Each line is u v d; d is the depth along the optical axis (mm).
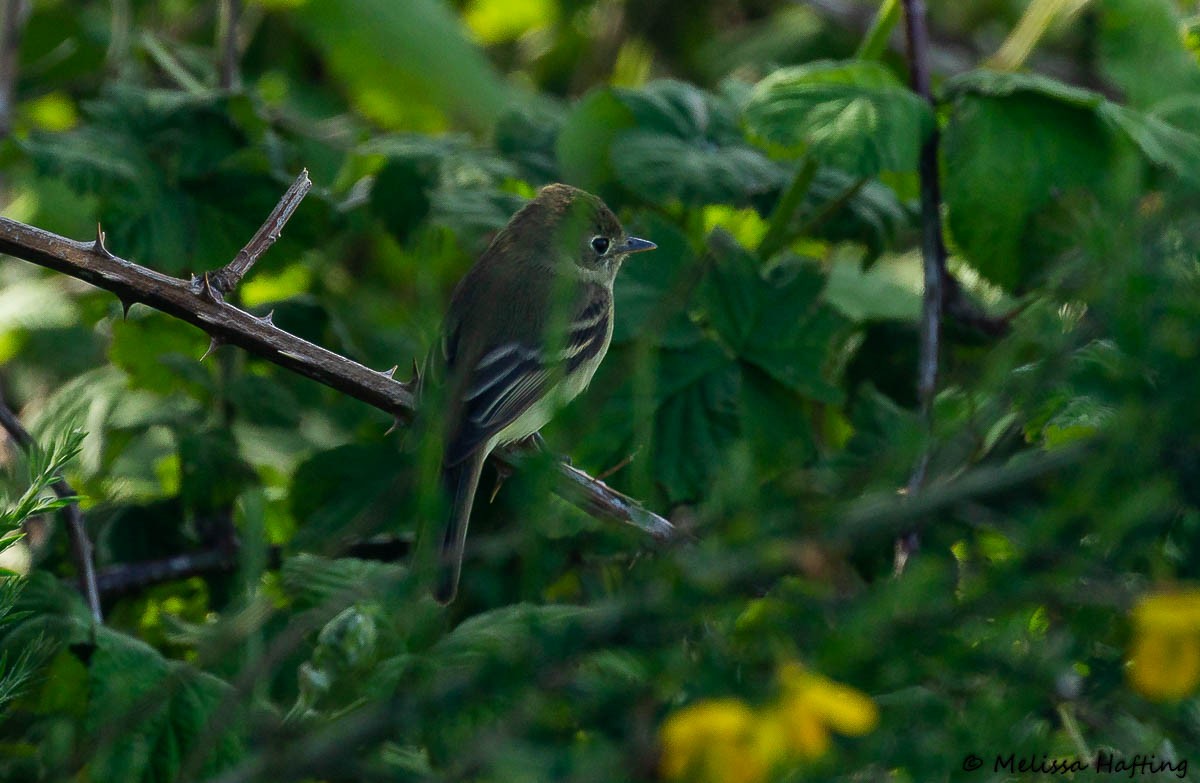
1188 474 3781
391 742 4875
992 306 9891
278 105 14227
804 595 3902
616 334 9258
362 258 12336
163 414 10016
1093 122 8945
